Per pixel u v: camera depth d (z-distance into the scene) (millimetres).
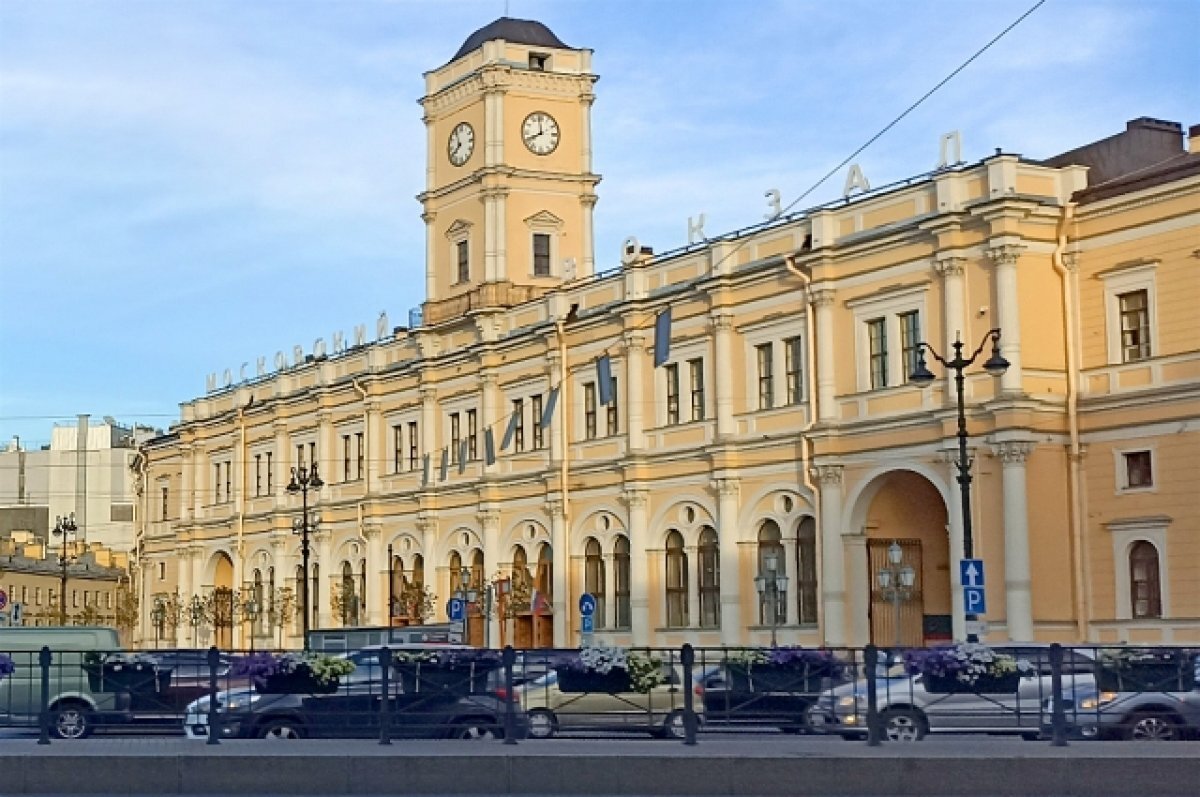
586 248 70438
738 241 54156
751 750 22688
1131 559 43562
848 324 49875
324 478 78000
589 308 61375
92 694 27984
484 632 64188
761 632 52469
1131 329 44094
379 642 52562
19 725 27922
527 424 64625
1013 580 43812
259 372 86062
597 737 26359
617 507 59031
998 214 44594
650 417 57750
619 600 59062
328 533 77375
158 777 22156
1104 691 25469
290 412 81938
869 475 48625
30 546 126688
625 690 26422
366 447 74750
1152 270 43375
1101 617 44000
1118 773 20688
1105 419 44188
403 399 72875
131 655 28188
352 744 25141
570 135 70625
